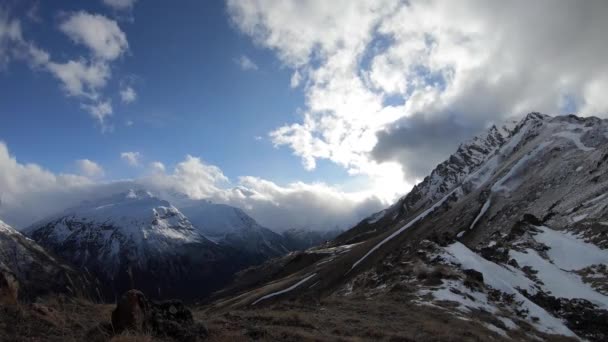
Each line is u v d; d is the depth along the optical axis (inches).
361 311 1191.6
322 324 890.7
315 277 4948.3
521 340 1195.3
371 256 4830.2
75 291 447.5
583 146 5423.2
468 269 1849.2
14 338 446.0
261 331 684.1
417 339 839.7
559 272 2137.1
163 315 576.4
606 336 1508.4
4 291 531.5
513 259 2359.7
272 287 5290.4
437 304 1386.6
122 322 509.0
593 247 2461.9
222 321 771.4
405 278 1803.6
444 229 5364.2
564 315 1710.1
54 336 479.8
